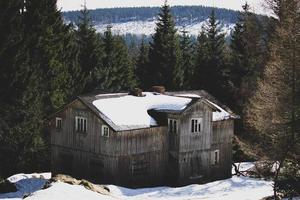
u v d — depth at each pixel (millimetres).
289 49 33438
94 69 71250
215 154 51594
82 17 73750
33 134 53000
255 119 42219
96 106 45906
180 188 46344
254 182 49125
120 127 43906
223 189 46219
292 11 36719
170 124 47750
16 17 48406
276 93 34375
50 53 58812
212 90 69938
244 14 64062
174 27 72125
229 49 72125
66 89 62875
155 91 53438
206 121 49312
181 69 73500
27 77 49750
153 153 46781
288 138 33406
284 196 34250
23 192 41375
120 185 44344
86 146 46750
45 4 58188
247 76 63500
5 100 48031
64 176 38000
